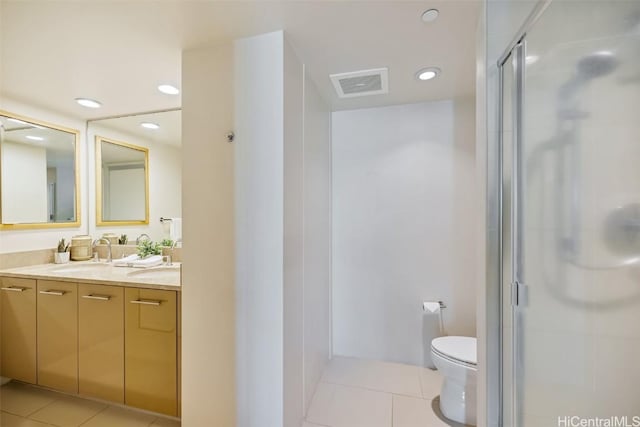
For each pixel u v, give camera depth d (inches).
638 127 37.9
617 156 38.8
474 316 85.2
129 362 66.7
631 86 38.1
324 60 63.4
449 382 67.5
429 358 88.3
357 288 93.4
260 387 54.9
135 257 90.4
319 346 80.4
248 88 55.2
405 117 89.4
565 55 39.8
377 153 91.5
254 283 55.2
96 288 69.3
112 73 68.0
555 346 41.6
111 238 99.3
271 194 54.2
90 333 69.7
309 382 71.1
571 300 40.9
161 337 64.2
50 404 72.0
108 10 47.1
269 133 54.2
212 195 57.2
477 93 49.1
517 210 42.5
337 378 82.0
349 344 94.2
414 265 89.2
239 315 56.0
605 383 39.9
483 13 44.5
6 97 81.5
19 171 85.9
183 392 59.1
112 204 99.3
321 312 82.5
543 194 41.5
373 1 45.5
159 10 47.1
